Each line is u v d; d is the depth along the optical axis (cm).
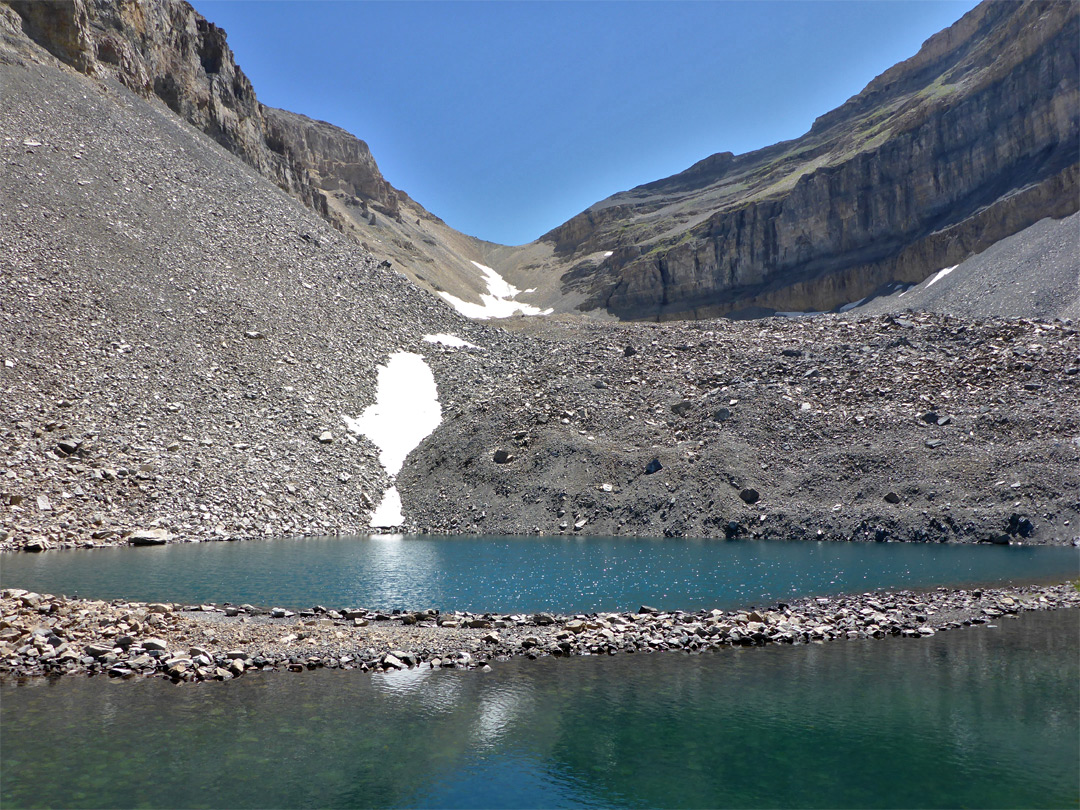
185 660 1578
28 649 1606
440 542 3853
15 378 4025
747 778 1116
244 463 4366
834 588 2558
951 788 1081
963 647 1802
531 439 4891
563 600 2384
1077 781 1105
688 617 2067
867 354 5503
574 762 1160
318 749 1197
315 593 2433
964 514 3684
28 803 994
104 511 3588
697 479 4278
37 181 5769
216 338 5341
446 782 1090
